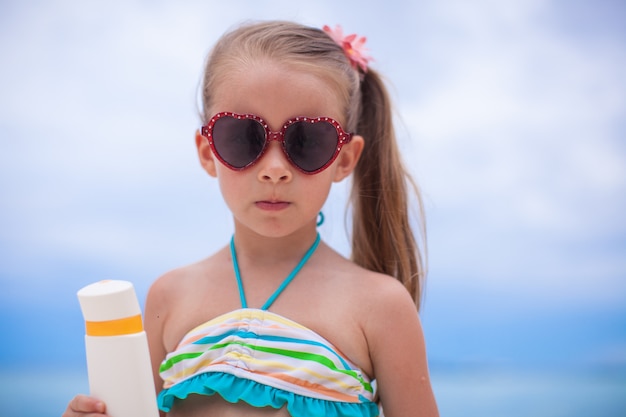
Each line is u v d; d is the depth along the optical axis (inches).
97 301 59.5
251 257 74.2
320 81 72.4
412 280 86.4
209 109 76.0
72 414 61.2
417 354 70.6
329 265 74.0
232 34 77.2
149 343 75.7
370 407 70.3
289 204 70.2
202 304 72.8
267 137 69.6
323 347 67.5
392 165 86.8
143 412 60.5
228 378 65.8
